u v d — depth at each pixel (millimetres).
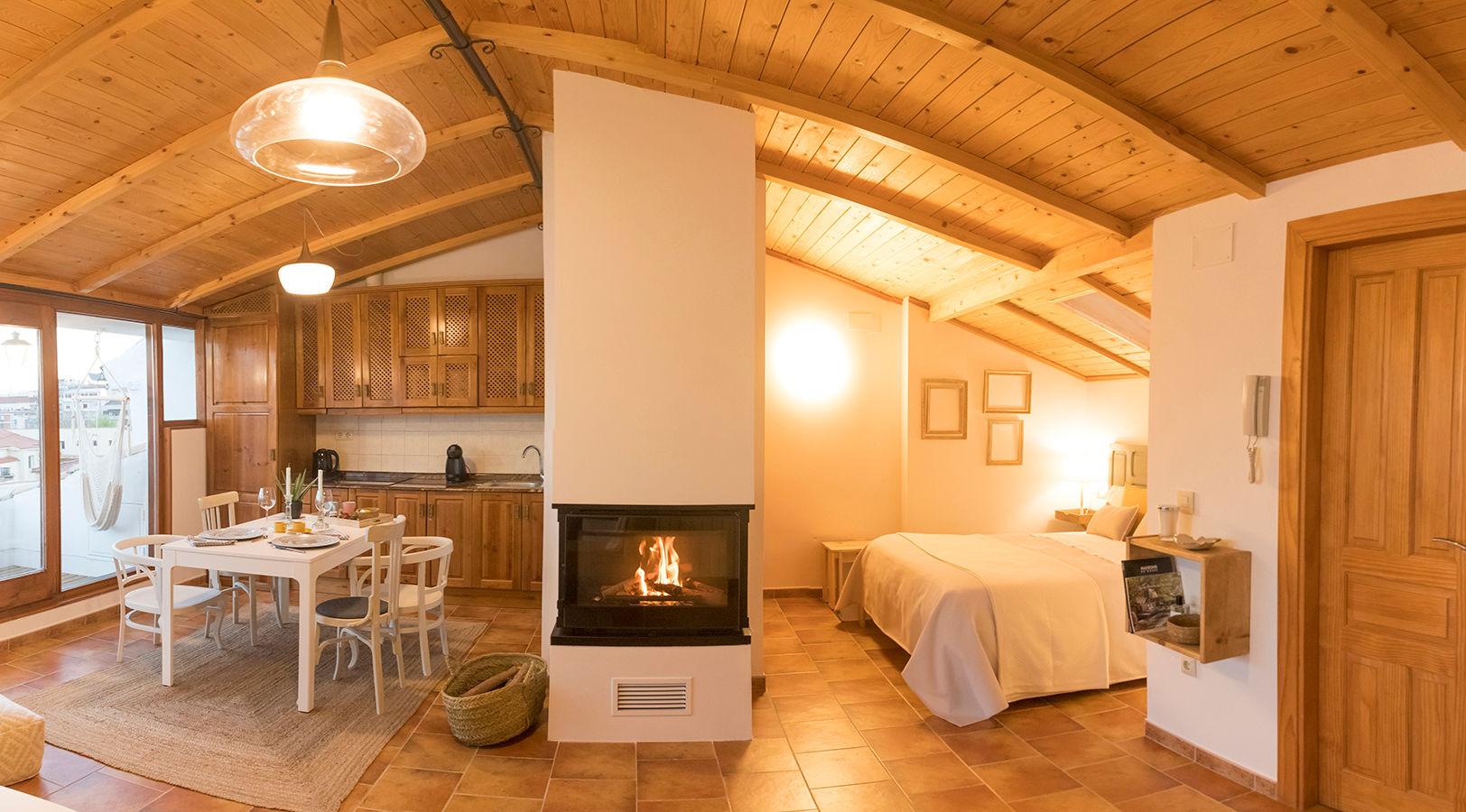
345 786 2613
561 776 2754
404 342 5430
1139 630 2873
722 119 3109
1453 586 2260
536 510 5125
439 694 3477
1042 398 5695
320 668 3781
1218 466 2809
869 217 4230
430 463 5770
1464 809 2234
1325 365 2555
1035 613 3490
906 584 3924
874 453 5684
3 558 4113
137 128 3064
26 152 3029
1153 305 3096
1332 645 2541
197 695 3391
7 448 4133
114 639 4191
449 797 2590
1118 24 2039
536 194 4922
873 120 2945
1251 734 2697
